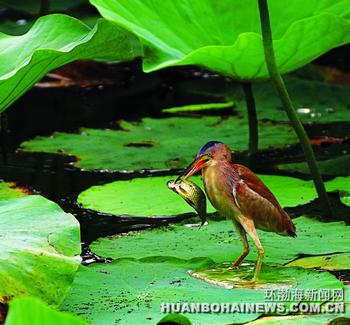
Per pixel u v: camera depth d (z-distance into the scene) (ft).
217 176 21.52
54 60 24.27
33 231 20.42
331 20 28.35
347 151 33.58
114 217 26.48
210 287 20.21
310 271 20.88
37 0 57.21
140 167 31.60
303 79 46.06
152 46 31.76
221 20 33.99
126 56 25.84
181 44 32.99
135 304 19.21
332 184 28.71
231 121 38.27
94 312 18.84
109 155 33.17
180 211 26.66
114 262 21.88
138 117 39.68
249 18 34.06
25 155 33.60
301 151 33.71
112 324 18.20
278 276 20.77
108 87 45.24
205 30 33.73
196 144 34.63
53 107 41.50
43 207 21.40
